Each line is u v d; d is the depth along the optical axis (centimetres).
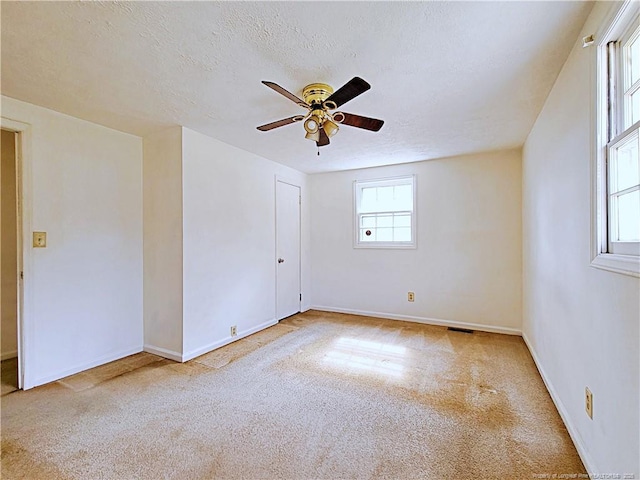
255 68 193
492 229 389
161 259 310
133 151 317
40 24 151
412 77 204
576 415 175
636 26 127
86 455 169
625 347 122
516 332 376
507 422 198
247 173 376
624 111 137
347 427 194
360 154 389
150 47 171
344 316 464
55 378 259
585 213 163
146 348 322
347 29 156
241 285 365
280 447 175
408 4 139
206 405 219
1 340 312
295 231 474
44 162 254
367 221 473
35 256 249
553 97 219
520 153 373
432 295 423
